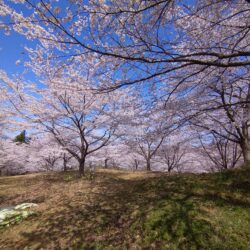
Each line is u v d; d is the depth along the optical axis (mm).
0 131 20031
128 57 4129
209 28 4695
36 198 10992
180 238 5246
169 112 6684
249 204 6234
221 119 10117
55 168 26203
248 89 8648
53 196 10859
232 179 8062
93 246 5871
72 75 8305
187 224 5590
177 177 9625
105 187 11188
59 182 13633
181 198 7156
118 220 6883
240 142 10039
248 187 7309
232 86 7586
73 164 24734
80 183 12516
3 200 11547
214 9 4863
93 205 8562
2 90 11750
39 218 8125
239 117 8273
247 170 8461
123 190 10039
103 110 12453
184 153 20953
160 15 4199
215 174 8836
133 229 6082
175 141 16438
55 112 12422
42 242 6551
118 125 11789
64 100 12227
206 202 6559
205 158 20594
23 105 12133
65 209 8609
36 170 27859
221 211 5965
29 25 4211
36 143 16984
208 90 7383
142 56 4617
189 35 5121
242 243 4750
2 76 11398
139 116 7219
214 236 5055
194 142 16375
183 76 5574
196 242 5023
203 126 9977
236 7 5176
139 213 6785
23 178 17438
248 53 3918
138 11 3863
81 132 13453
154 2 4113
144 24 4473
